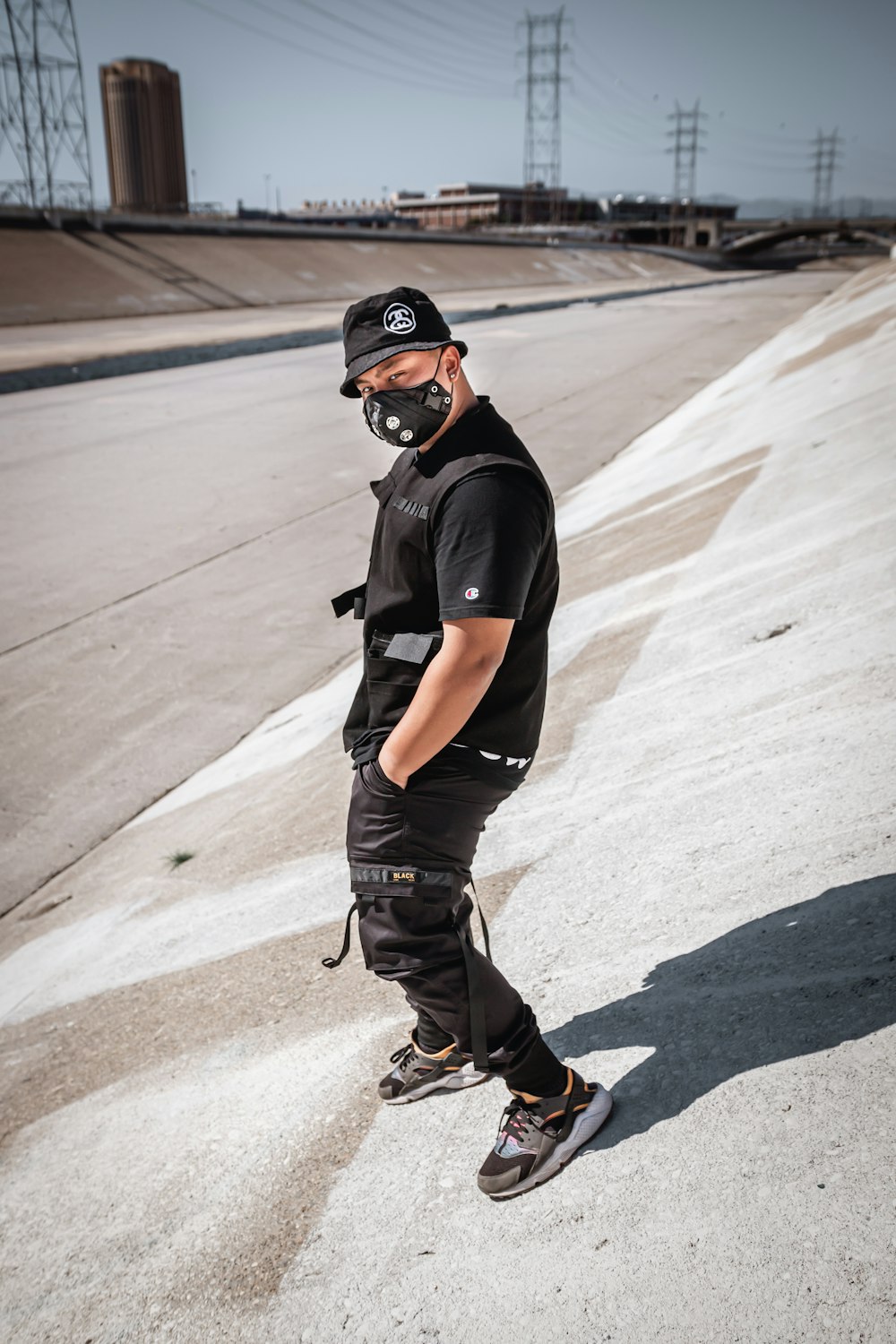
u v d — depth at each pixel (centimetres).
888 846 256
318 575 893
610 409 1784
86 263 4859
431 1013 185
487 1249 178
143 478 1309
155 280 4997
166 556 962
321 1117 229
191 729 608
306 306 5306
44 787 546
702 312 4303
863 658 377
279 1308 182
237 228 6091
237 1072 260
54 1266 217
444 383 162
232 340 3181
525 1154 187
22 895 450
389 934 178
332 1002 274
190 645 739
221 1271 196
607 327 3594
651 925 265
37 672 697
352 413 1845
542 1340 158
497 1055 182
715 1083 197
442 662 158
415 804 173
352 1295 179
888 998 201
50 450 1513
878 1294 146
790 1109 183
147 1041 291
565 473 1289
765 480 754
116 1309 197
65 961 369
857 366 1114
